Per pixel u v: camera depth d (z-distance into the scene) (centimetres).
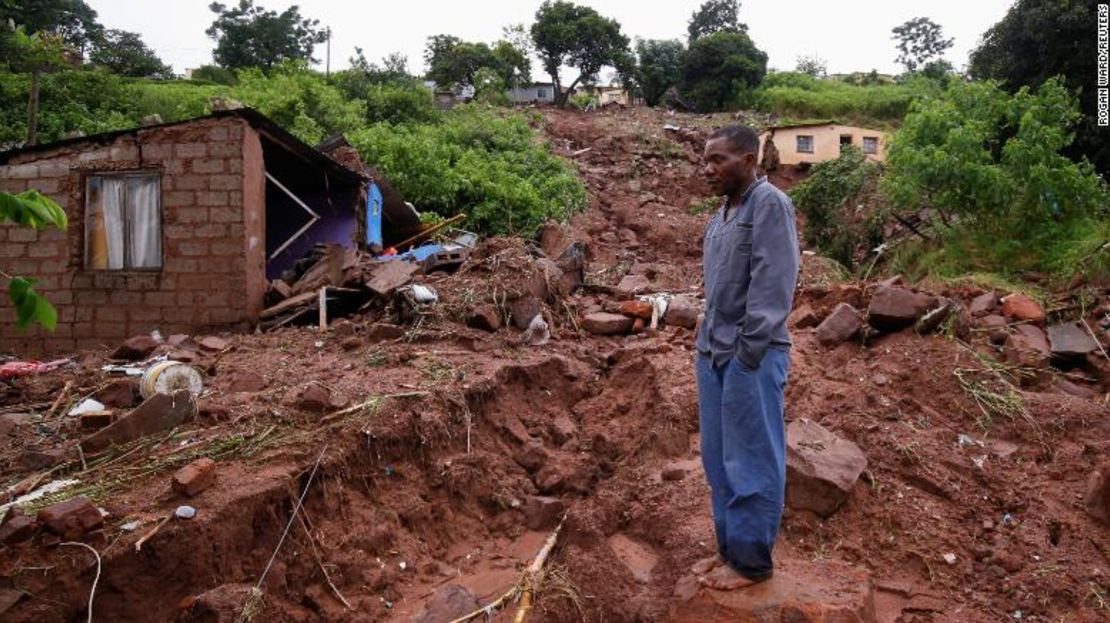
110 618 399
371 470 538
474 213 1969
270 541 461
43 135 2230
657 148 3078
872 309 702
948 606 403
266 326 982
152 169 1016
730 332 354
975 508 473
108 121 2419
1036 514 466
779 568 393
